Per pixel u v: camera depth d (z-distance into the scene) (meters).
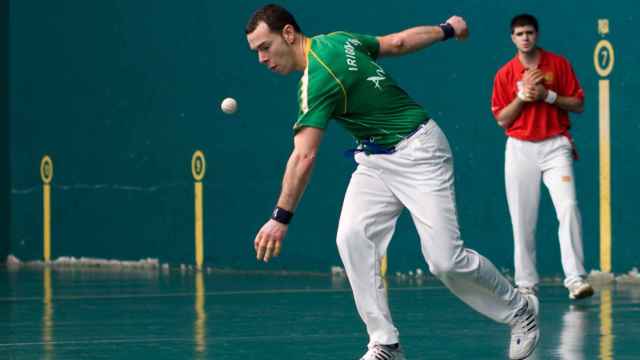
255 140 46.69
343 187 44.03
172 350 24.09
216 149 48.03
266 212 46.44
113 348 24.55
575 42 38.97
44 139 55.22
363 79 19.83
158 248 50.50
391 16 42.56
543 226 39.19
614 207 38.16
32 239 55.97
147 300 35.50
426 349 23.70
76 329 28.00
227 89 47.53
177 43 49.38
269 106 46.25
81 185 53.59
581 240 32.81
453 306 31.72
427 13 41.75
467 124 41.12
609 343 23.98
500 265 40.41
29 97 55.78
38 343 25.50
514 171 32.94
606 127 38.34
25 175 56.19
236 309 32.25
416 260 42.34
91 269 50.88
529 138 32.75
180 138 49.41
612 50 38.25
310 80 19.39
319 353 23.44
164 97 49.91
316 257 44.81
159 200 50.34
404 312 30.39
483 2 40.72
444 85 41.56
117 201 52.12
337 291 37.66
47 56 54.84
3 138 56.72
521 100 32.50
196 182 48.84
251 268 46.94
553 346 23.64
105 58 52.31
